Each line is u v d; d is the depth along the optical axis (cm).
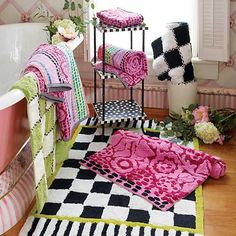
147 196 255
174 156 281
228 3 318
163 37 327
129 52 301
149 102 360
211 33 329
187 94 334
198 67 344
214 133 306
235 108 348
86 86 364
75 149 303
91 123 337
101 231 231
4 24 358
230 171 281
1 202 227
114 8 348
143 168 280
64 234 229
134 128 330
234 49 337
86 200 253
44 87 234
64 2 347
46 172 257
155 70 335
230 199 255
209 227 234
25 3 353
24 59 331
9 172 229
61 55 259
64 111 260
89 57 349
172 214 243
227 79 345
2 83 327
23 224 237
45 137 248
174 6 344
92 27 345
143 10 348
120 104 338
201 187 266
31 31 332
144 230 231
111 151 296
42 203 241
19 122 225
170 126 331
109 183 268
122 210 245
